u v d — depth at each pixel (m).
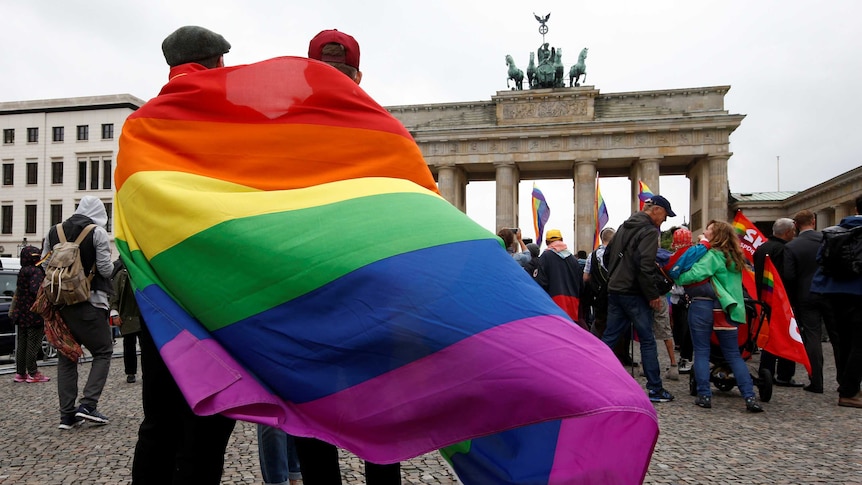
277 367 2.69
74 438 7.29
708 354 9.63
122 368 14.69
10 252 70.69
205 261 2.82
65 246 7.77
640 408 2.37
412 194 2.97
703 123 59.50
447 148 64.25
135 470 3.23
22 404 9.74
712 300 9.52
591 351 2.52
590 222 61.34
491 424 2.46
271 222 2.81
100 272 7.98
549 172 70.06
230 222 2.82
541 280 12.81
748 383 9.23
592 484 2.53
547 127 61.78
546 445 2.63
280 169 3.06
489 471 2.73
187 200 2.88
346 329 2.62
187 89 3.15
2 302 16.78
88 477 5.66
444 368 2.52
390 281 2.61
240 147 3.08
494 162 63.47
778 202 68.69
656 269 10.74
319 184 3.04
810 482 5.59
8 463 6.14
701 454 6.63
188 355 2.69
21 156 70.81
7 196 71.00
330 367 2.64
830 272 9.77
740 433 7.71
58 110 70.12
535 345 2.48
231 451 6.82
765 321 10.30
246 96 3.15
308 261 2.70
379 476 3.15
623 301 10.07
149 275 2.93
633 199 65.94
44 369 14.76
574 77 70.38
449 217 2.88
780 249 12.38
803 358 10.41
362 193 2.92
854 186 53.00
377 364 2.60
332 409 2.62
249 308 2.73
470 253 2.72
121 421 8.30
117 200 3.16
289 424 2.65
